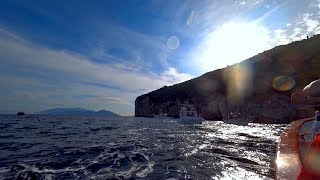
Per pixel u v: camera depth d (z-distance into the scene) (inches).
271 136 879.1
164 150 506.3
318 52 4215.1
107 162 377.1
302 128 204.1
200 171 331.3
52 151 482.6
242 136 870.4
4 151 485.1
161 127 1494.8
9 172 313.7
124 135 867.4
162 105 5452.8
